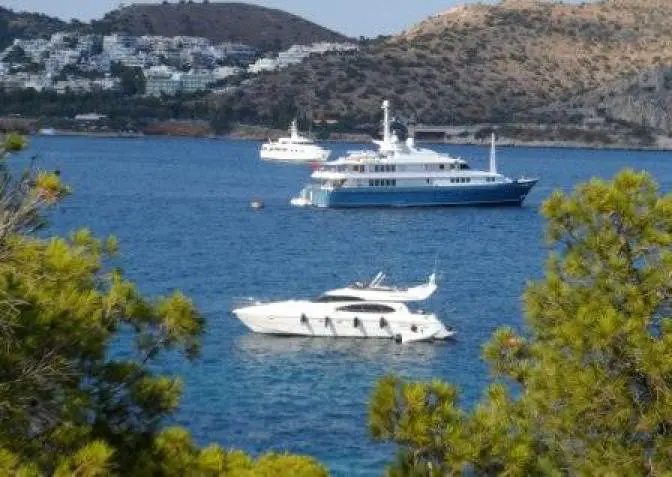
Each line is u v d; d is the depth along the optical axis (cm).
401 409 4156
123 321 4019
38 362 3556
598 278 4684
